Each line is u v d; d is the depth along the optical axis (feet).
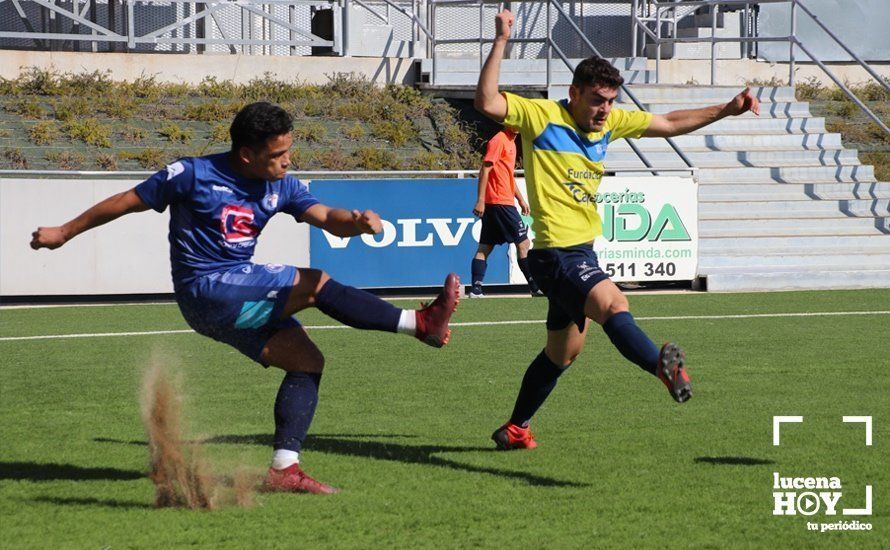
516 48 135.95
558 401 44.14
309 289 29.40
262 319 29.14
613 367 51.93
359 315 29.55
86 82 112.68
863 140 116.98
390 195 82.23
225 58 118.73
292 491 30.32
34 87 110.93
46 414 41.78
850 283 89.71
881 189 106.11
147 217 79.10
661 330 64.28
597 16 137.28
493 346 58.65
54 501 29.60
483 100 32.48
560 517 28.25
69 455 35.09
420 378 49.44
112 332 63.87
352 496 30.09
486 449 36.11
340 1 122.83
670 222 87.25
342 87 117.80
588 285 31.86
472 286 80.43
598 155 33.42
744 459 34.45
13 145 100.27
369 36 124.98
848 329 64.85
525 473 32.76
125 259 78.69
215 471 32.78
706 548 25.86
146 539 26.30
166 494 28.96
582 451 35.58
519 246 79.10
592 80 32.32
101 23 126.52
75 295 79.20
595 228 33.47
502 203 77.97
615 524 27.63
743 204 99.40
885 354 55.77
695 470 33.04
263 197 29.35
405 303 78.48
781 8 136.67
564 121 32.99
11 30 123.13
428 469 33.24
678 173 91.35
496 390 46.75
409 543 26.07
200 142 105.91
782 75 132.05
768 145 110.22
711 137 108.06
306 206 29.91
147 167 100.48
